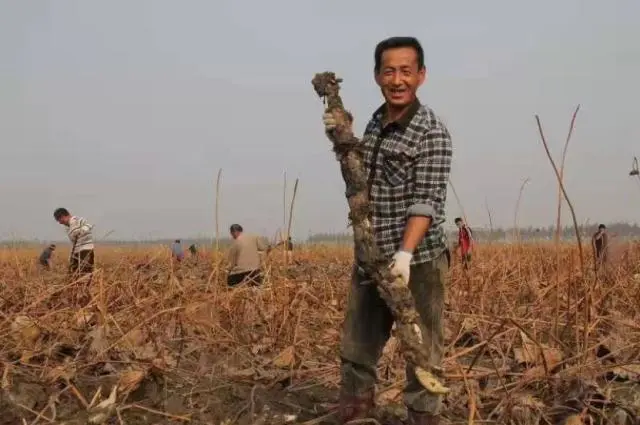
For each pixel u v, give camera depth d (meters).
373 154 3.17
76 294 6.29
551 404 3.87
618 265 6.96
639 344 4.48
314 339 5.50
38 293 6.60
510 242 8.21
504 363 4.48
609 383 4.05
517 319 5.16
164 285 6.86
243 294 6.25
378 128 3.21
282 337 5.62
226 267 10.60
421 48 3.13
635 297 6.35
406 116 3.12
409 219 3.01
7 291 6.95
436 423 3.22
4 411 3.73
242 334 5.63
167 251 8.21
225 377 4.35
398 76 3.08
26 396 3.86
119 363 4.55
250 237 10.55
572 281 5.57
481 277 7.12
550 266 7.41
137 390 3.95
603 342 4.50
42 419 3.67
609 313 5.57
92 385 4.13
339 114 2.98
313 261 15.14
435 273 3.11
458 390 4.00
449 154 3.09
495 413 3.78
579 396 3.78
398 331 2.84
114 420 3.68
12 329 5.19
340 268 11.66
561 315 5.52
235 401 3.99
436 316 3.13
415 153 3.09
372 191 3.16
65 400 3.94
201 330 5.55
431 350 3.13
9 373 4.28
